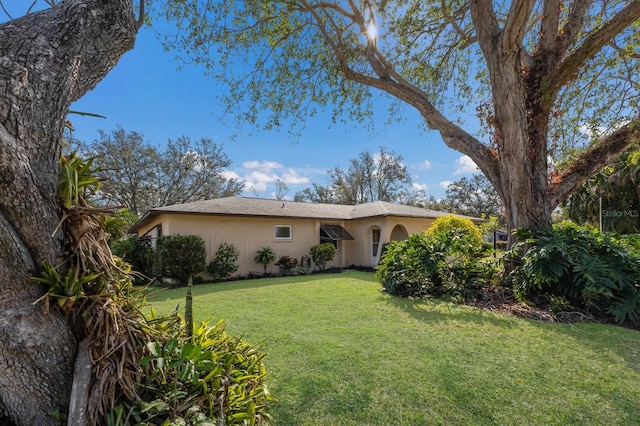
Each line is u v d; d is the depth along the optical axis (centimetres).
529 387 347
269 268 1616
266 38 1003
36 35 192
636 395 327
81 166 219
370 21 1047
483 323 583
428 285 854
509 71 776
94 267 214
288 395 337
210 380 254
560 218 2992
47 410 205
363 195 3684
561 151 1030
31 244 188
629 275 620
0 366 185
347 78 1095
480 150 902
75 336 212
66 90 201
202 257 1316
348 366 405
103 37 224
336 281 1229
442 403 320
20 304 185
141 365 228
